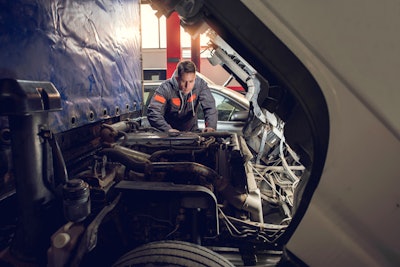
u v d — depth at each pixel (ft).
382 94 2.13
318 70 2.20
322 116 2.30
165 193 4.09
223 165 5.58
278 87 3.03
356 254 2.46
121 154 5.00
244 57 3.14
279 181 9.41
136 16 9.09
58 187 3.58
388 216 2.31
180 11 3.25
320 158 2.36
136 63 9.10
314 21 2.14
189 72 8.47
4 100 2.70
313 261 2.53
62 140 4.92
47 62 4.19
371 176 2.27
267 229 5.14
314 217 2.45
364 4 2.06
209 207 4.09
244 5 2.21
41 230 3.21
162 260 3.29
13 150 2.99
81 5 5.29
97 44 6.00
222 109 13.52
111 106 6.77
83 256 3.20
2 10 3.33
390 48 2.08
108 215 3.79
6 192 3.37
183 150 5.57
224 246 5.58
